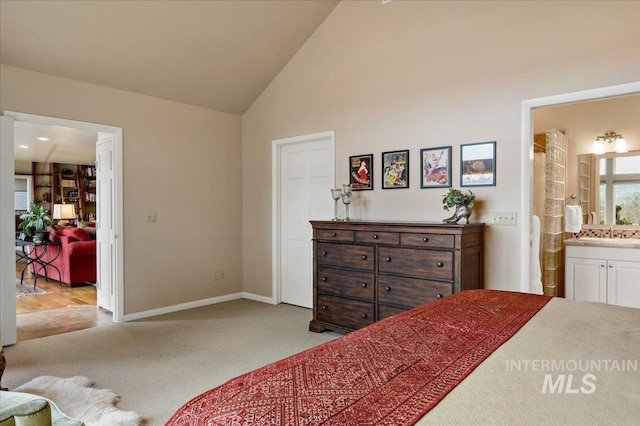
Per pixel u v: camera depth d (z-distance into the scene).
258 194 5.21
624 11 2.70
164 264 4.58
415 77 3.73
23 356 3.23
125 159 4.25
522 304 1.82
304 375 1.06
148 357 3.21
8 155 3.46
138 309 4.36
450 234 3.00
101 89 4.06
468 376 1.05
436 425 0.82
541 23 3.03
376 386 0.99
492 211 3.28
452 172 3.51
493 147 3.27
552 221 4.17
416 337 1.36
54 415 1.62
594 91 2.81
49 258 6.48
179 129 4.72
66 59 3.65
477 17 3.34
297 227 4.85
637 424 0.83
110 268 4.50
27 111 3.59
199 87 4.62
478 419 0.84
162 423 2.24
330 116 4.40
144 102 4.40
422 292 3.15
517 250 3.16
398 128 3.85
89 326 4.04
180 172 4.73
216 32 4.02
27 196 9.62
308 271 4.75
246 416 0.87
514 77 3.16
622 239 4.21
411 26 3.75
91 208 10.26
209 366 3.03
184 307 4.75
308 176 4.72
